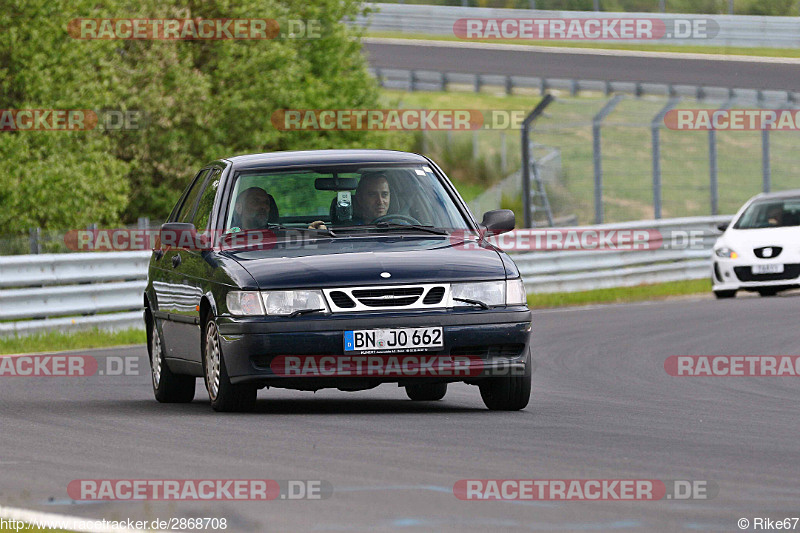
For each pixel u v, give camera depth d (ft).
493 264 103.19
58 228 291.17
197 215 116.98
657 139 336.49
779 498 66.03
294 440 86.99
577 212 465.06
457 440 86.74
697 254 314.96
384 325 98.53
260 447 83.87
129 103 333.21
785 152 485.15
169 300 116.78
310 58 414.41
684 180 479.41
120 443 87.71
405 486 69.15
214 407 105.19
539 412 104.83
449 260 102.42
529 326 102.12
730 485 69.56
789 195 267.18
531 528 58.65
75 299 202.59
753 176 471.62
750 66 555.28
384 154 116.06
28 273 196.85
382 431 91.35
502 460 77.92
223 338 100.78
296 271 100.58
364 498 65.92
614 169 486.79
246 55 366.84
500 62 605.31
